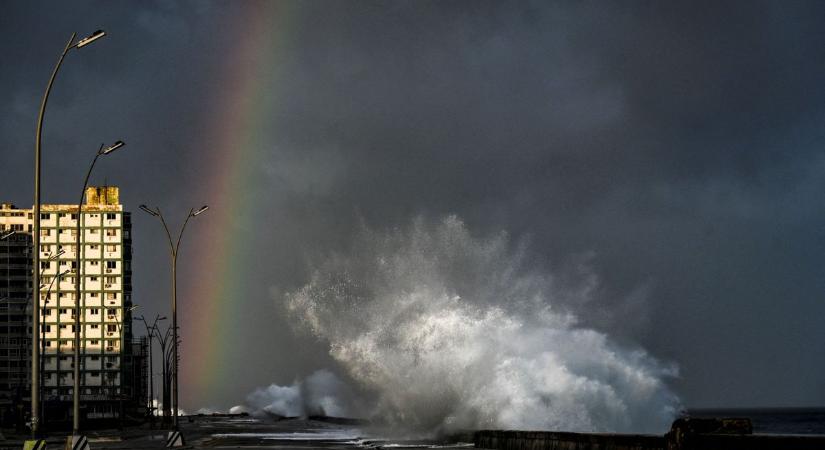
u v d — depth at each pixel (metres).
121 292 187.62
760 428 168.50
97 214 188.75
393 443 53.72
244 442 56.84
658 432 59.84
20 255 182.00
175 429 63.56
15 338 178.88
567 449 35.81
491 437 46.78
